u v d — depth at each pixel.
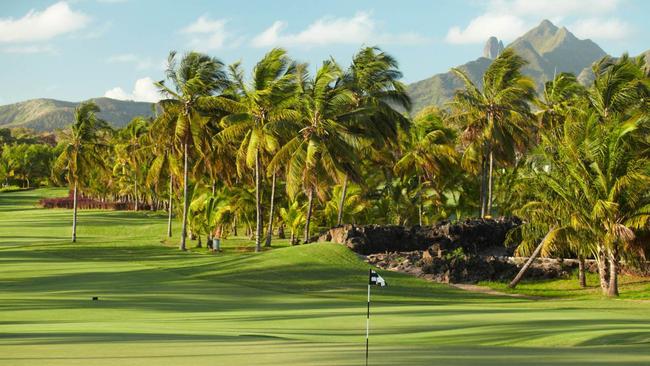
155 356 11.47
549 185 38.41
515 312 23.41
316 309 24.02
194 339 14.23
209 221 57.78
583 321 19.69
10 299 26.42
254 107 55.06
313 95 51.44
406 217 70.69
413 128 68.88
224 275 37.97
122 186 124.69
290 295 30.56
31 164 174.75
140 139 99.19
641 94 46.22
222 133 54.53
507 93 62.00
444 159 68.44
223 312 22.50
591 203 37.09
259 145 53.50
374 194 74.00
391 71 63.81
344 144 52.91
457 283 41.69
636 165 35.94
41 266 43.53
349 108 62.59
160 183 73.06
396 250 48.44
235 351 12.31
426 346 13.62
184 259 48.28
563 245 38.81
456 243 49.09
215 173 64.81
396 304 27.97
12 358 11.05
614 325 18.30
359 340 14.94
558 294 38.66
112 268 42.06
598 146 36.31
